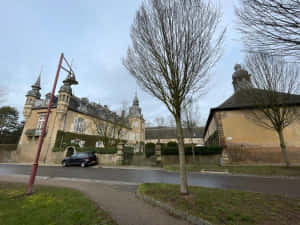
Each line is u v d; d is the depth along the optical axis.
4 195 5.01
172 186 6.19
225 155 14.41
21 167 14.45
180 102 4.93
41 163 18.23
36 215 3.49
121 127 21.86
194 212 3.57
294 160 12.96
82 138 22.62
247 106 14.74
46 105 22.42
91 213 3.69
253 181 7.83
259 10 2.95
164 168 13.62
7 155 21.91
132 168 14.10
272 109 11.34
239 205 3.96
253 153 13.91
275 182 7.53
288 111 11.57
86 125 24.20
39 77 25.50
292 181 7.70
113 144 21.38
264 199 4.44
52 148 19.42
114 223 3.27
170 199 4.53
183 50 4.51
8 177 8.98
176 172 11.45
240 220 3.17
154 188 5.87
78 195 5.17
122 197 5.26
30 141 21.39
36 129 21.19
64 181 8.00
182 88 4.75
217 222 3.10
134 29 5.11
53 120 20.77
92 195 5.43
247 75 12.11
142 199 5.02
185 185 4.89
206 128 26.78
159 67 4.86
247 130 14.62
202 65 4.59
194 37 4.42
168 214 3.83
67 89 21.62
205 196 4.69
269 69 10.79
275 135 13.95
